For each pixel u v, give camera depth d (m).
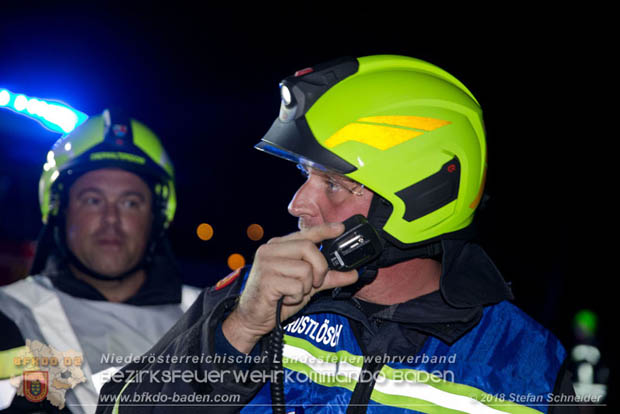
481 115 1.69
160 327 2.67
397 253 1.55
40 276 2.62
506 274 9.06
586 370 4.59
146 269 2.74
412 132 1.52
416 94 1.56
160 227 2.80
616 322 7.72
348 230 1.40
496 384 1.52
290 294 1.31
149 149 2.75
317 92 1.53
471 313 1.53
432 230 1.55
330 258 1.39
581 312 7.64
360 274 1.51
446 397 1.51
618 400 4.38
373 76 1.57
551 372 1.54
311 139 1.50
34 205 9.06
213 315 1.39
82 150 2.62
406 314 1.56
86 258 2.57
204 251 14.22
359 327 1.62
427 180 1.52
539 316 8.62
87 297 2.60
